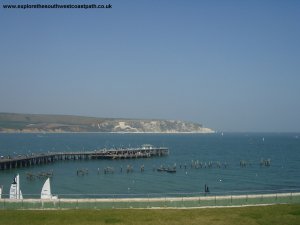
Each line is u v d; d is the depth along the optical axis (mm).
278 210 55062
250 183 126188
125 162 197000
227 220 48969
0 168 151375
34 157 173375
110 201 59938
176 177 139750
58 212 53219
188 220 48844
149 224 46906
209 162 194875
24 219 48750
